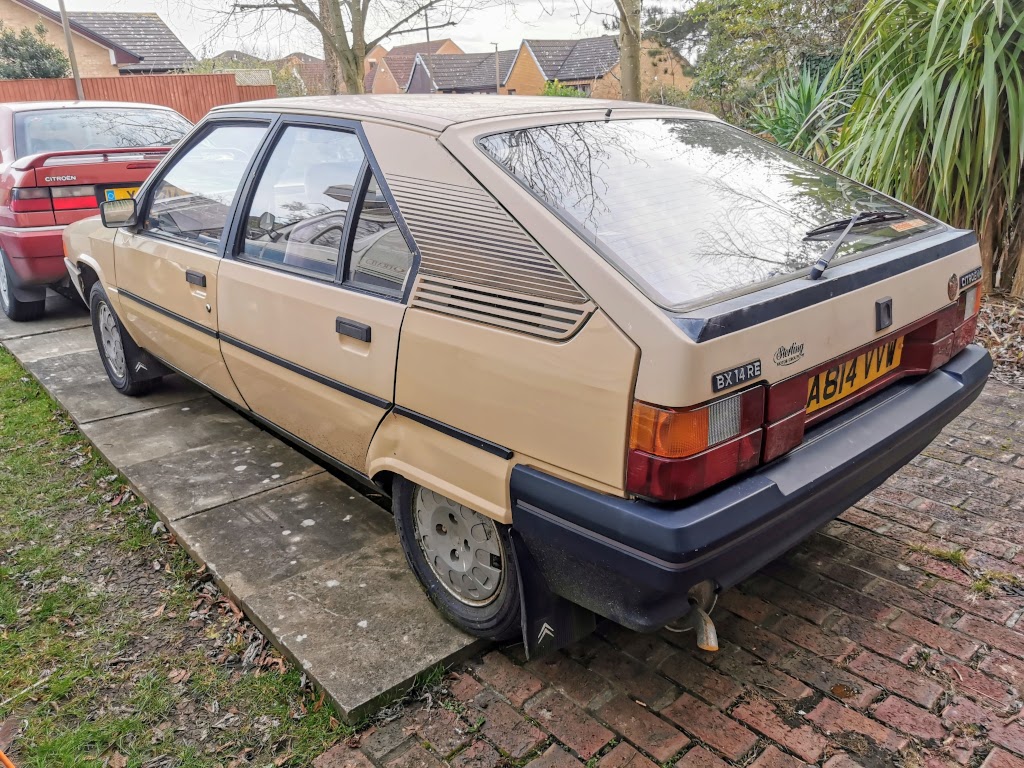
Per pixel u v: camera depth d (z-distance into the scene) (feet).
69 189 18.25
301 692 7.87
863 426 7.51
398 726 7.40
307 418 9.81
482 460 7.25
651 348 5.87
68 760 7.15
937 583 9.13
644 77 75.20
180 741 7.35
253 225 10.37
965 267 8.83
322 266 9.09
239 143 10.92
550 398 6.52
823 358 6.84
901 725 7.18
